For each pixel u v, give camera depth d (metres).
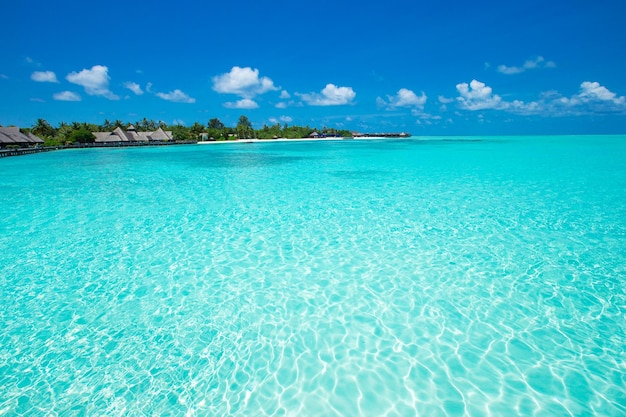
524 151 32.06
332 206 10.46
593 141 52.53
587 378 3.56
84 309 4.98
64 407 3.31
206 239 7.72
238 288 5.55
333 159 27.41
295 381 3.63
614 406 3.24
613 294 5.08
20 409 3.29
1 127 40.88
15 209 10.40
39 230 8.37
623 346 4.01
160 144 59.28
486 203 10.46
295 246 7.25
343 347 4.13
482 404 3.30
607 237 7.30
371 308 4.92
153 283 5.73
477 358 3.89
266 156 32.06
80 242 7.57
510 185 13.41
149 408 3.30
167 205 10.84
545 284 5.41
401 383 3.57
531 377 3.60
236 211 10.02
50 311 4.93
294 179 16.23
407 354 3.99
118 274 6.05
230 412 3.26
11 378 3.70
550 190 12.23
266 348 4.14
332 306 4.99
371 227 8.34
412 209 9.92
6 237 7.88
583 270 5.84
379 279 5.75
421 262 6.33
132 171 20.22
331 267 6.23
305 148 46.50
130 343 4.24
